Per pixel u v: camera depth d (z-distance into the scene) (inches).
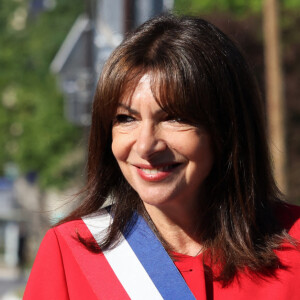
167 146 128.3
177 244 139.3
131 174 132.7
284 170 670.5
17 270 1587.1
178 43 129.2
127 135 130.5
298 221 141.8
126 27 299.1
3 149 1632.6
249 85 137.1
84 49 466.9
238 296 132.5
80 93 503.2
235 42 138.6
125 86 128.2
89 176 143.2
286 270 133.7
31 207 1742.1
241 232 135.9
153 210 140.3
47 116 1542.8
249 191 137.3
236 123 133.7
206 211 138.3
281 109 688.4
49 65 1667.1
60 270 137.3
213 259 135.3
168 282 134.8
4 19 1779.0
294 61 996.6
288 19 1011.3
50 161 1534.2
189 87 127.0
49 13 1696.6
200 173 131.8
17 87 1673.2
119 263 137.3
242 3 1003.9
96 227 140.6
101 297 135.0
